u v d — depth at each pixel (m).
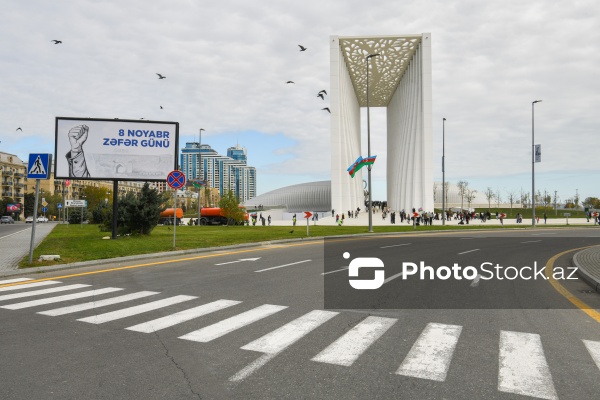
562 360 4.61
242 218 46.34
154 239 21.12
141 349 4.99
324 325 6.01
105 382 4.05
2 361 4.63
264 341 5.27
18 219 107.56
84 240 20.92
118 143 21.19
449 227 43.66
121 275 10.84
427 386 3.94
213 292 8.47
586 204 130.00
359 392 3.81
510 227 45.28
